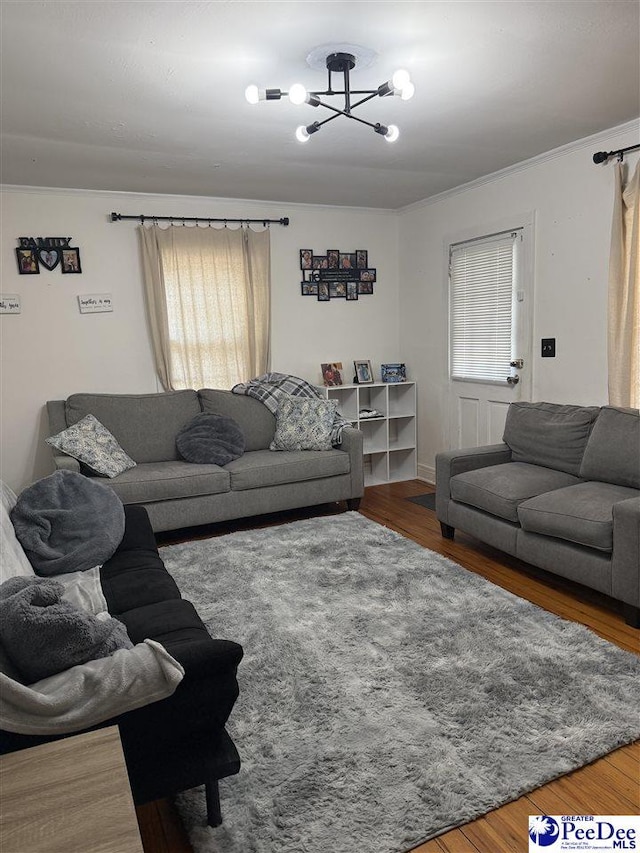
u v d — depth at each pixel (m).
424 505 4.65
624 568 2.57
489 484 3.37
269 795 1.70
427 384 5.38
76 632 1.52
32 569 2.32
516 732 1.92
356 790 1.70
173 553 3.63
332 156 3.71
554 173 3.84
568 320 3.87
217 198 4.79
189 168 3.87
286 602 2.91
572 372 3.88
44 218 4.29
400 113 3.04
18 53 2.26
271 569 3.33
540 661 2.32
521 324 4.24
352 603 2.87
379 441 5.49
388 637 2.54
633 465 3.00
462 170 4.20
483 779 1.73
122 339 4.61
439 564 3.33
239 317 4.91
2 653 1.48
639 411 3.15
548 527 2.91
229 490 4.03
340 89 2.72
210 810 1.58
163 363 4.67
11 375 4.31
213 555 3.57
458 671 2.26
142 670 1.44
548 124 3.28
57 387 4.45
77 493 2.76
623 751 1.85
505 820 1.61
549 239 3.94
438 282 5.08
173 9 2.00
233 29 2.15
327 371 5.29
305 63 2.44
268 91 2.30
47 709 1.33
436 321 5.16
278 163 3.83
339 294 5.40
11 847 0.91
